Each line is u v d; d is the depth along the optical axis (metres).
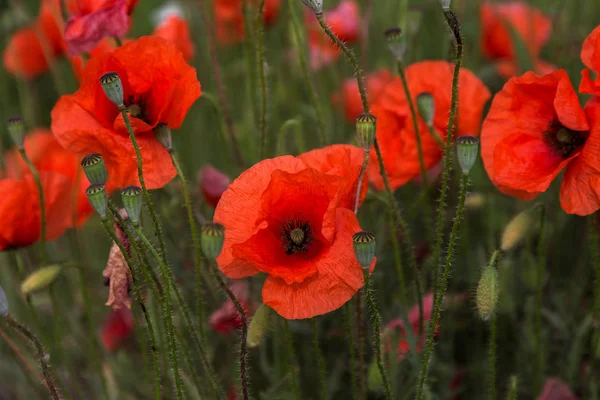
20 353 0.88
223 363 0.95
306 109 1.07
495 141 0.80
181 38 1.00
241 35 1.15
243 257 0.73
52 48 1.20
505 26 1.00
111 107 0.81
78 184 0.88
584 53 0.78
